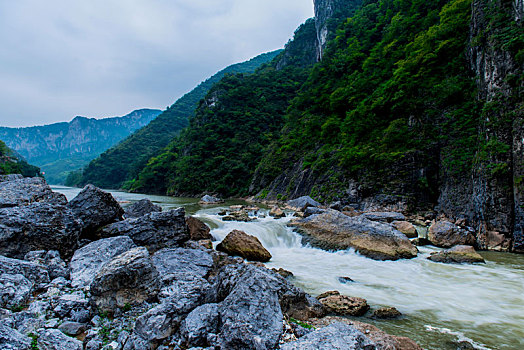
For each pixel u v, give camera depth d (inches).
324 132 1776.6
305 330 226.7
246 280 249.9
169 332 213.2
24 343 175.9
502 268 510.6
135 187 3472.0
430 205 1009.5
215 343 200.4
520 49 712.4
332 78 2325.3
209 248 536.1
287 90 3521.2
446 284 433.7
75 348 189.3
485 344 269.1
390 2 2504.9
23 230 354.6
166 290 273.9
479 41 909.2
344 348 179.8
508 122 693.9
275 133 2800.2
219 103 3385.8
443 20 1293.1
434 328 298.4
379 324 303.9
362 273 482.3
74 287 285.3
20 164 3176.7
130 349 191.6
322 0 4355.3
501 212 660.7
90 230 469.4
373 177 1195.3
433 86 1136.8
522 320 320.8
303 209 1229.1
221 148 2790.4
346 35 2817.4
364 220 657.6
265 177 2078.0
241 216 901.2
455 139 980.6
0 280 251.3
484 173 713.6
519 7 763.4
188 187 2632.9
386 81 1526.8
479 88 925.8
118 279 249.1
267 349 191.3
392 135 1200.2
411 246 586.2
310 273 478.0
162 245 470.6
